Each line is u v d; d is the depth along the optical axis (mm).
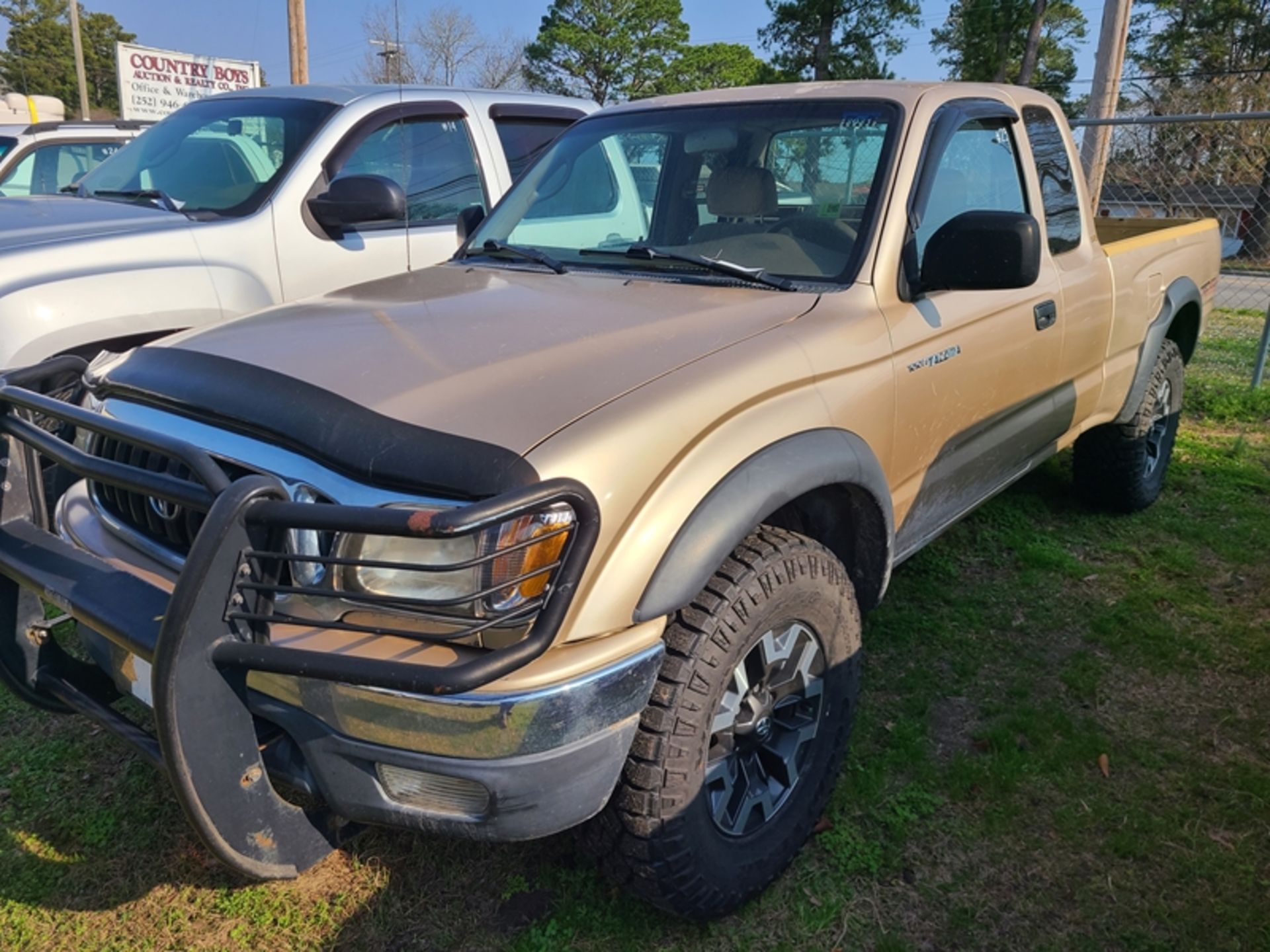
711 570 2002
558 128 5918
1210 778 2801
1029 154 3521
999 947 2260
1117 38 10969
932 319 2818
